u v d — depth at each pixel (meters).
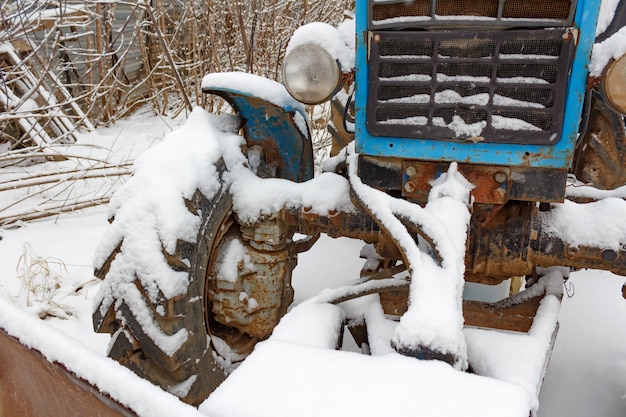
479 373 1.59
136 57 6.98
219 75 2.31
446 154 1.87
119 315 1.86
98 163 4.50
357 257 3.56
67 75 5.64
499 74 1.76
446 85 1.80
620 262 1.89
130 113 6.69
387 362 1.29
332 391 1.19
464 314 2.23
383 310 2.16
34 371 1.30
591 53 1.66
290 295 2.45
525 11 1.68
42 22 4.79
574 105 1.71
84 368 1.15
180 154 2.06
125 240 1.87
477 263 1.99
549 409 2.27
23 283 2.85
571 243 1.92
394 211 1.80
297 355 1.33
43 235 3.54
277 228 2.22
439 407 1.14
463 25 1.73
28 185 3.74
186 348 1.94
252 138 2.50
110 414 1.12
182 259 1.91
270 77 4.80
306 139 2.48
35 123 4.41
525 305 2.19
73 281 2.99
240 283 2.26
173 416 1.01
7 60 4.71
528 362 1.57
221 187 2.14
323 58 1.88
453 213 1.73
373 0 1.79
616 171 2.96
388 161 1.98
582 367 2.57
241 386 1.21
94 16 5.75
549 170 1.81
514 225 1.95
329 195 2.16
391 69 1.86
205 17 5.32
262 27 4.77
